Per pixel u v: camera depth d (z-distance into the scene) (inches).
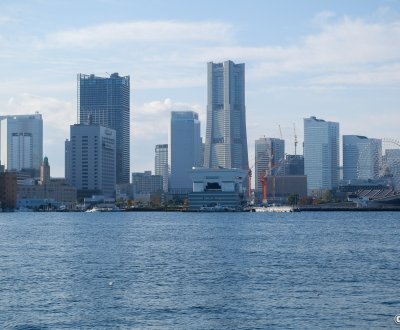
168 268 5762.8
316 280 4955.7
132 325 3575.3
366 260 6309.1
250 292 4446.4
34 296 4360.2
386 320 3627.0
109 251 7490.2
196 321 3646.7
